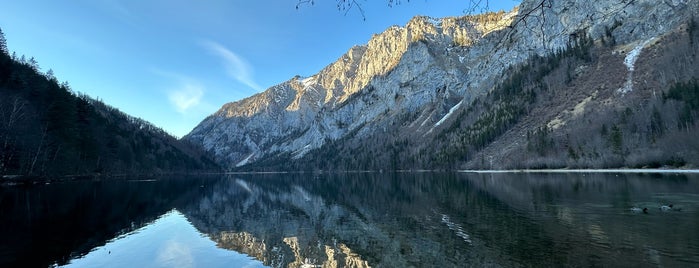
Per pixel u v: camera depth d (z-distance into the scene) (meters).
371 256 22.19
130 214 38.22
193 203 51.50
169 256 22.41
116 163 117.56
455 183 72.88
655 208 29.84
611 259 17.91
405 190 64.31
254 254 23.23
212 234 29.23
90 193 56.75
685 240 20.20
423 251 22.27
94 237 26.80
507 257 19.52
